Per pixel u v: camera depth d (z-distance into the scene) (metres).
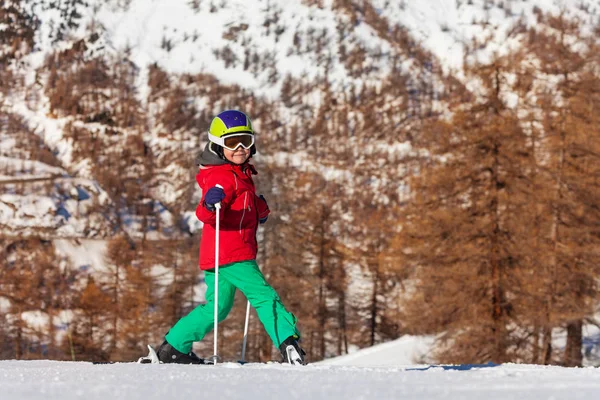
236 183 5.41
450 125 22.38
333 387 2.58
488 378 3.05
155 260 39.47
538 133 22.41
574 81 22.83
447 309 21.19
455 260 21.34
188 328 5.61
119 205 100.31
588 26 23.98
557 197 21.50
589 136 22.23
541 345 23.38
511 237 21.16
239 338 31.72
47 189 98.75
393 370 3.84
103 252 48.69
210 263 5.47
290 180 37.16
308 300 32.97
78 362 5.31
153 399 2.21
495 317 21.12
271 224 32.75
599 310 21.23
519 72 22.62
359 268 50.44
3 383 2.77
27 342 45.94
